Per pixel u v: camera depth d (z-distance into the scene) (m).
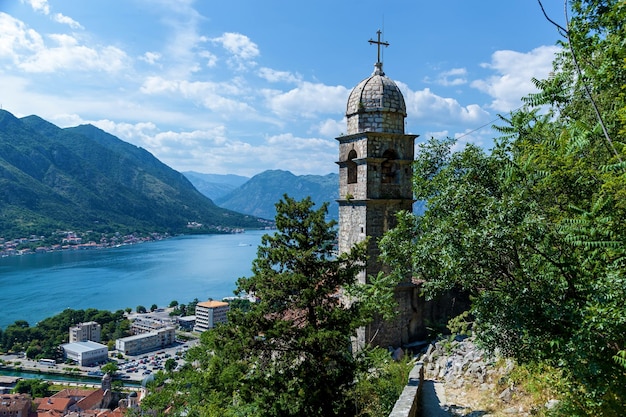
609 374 8.34
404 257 15.76
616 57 9.56
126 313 148.00
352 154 24.38
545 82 12.43
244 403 18.31
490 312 10.59
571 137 10.65
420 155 20.61
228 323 17.30
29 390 99.00
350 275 17.58
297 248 17.55
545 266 10.23
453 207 12.59
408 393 13.33
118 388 100.38
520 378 13.00
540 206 10.95
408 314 22.81
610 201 9.16
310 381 15.90
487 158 14.10
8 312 137.62
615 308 8.01
